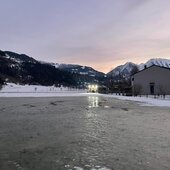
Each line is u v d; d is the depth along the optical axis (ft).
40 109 95.76
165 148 36.37
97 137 43.93
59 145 38.17
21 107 104.32
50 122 62.03
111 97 188.85
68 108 100.37
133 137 43.80
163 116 73.87
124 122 61.93
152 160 30.76
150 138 42.96
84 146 37.50
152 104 117.60
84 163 29.68
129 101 141.49
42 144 38.83
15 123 60.39
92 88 357.61
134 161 30.40
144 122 61.93
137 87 219.82
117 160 30.76
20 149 35.94
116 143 39.34
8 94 239.50
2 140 41.60
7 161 30.55
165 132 48.42
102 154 33.32
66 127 54.54
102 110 92.22
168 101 129.08
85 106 109.81
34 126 55.88
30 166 28.76
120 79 333.21
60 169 27.76
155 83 217.97
